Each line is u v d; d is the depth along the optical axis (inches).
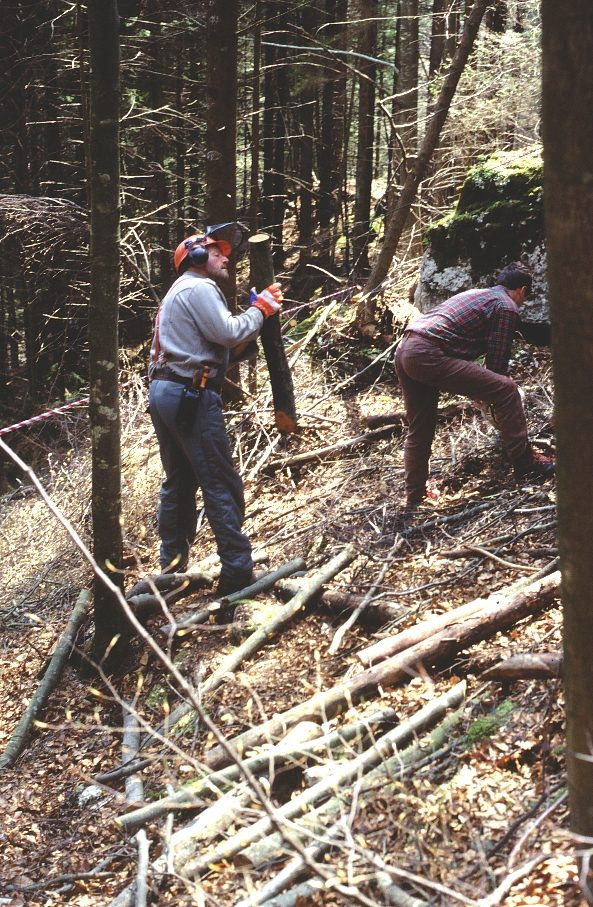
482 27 477.1
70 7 446.6
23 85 480.7
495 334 194.2
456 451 224.7
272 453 255.6
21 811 157.6
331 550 200.5
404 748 135.7
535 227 257.4
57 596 230.5
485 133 476.4
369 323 291.3
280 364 209.0
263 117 684.1
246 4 490.0
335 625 178.4
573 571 86.7
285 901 113.3
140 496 250.4
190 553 221.9
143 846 134.4
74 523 250.4
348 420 261.9
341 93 720.3
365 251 592.7
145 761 159.3
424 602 172.1
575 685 89.8
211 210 270.1
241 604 189.0
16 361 595.2
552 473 199.0
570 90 75.9
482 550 177.2
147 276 416.2
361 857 110.5
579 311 80.1
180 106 517.3
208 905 120.7
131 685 184.4
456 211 278.1
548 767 124.0
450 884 106.4
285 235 825.5
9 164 515.2
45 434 440.1
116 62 169.0
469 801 121.6
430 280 280.4
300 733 141.9
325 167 738.8
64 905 133.1
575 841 99.5
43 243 381.7
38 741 177.5
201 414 186.9
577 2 73.9
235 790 138.1
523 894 104.4
